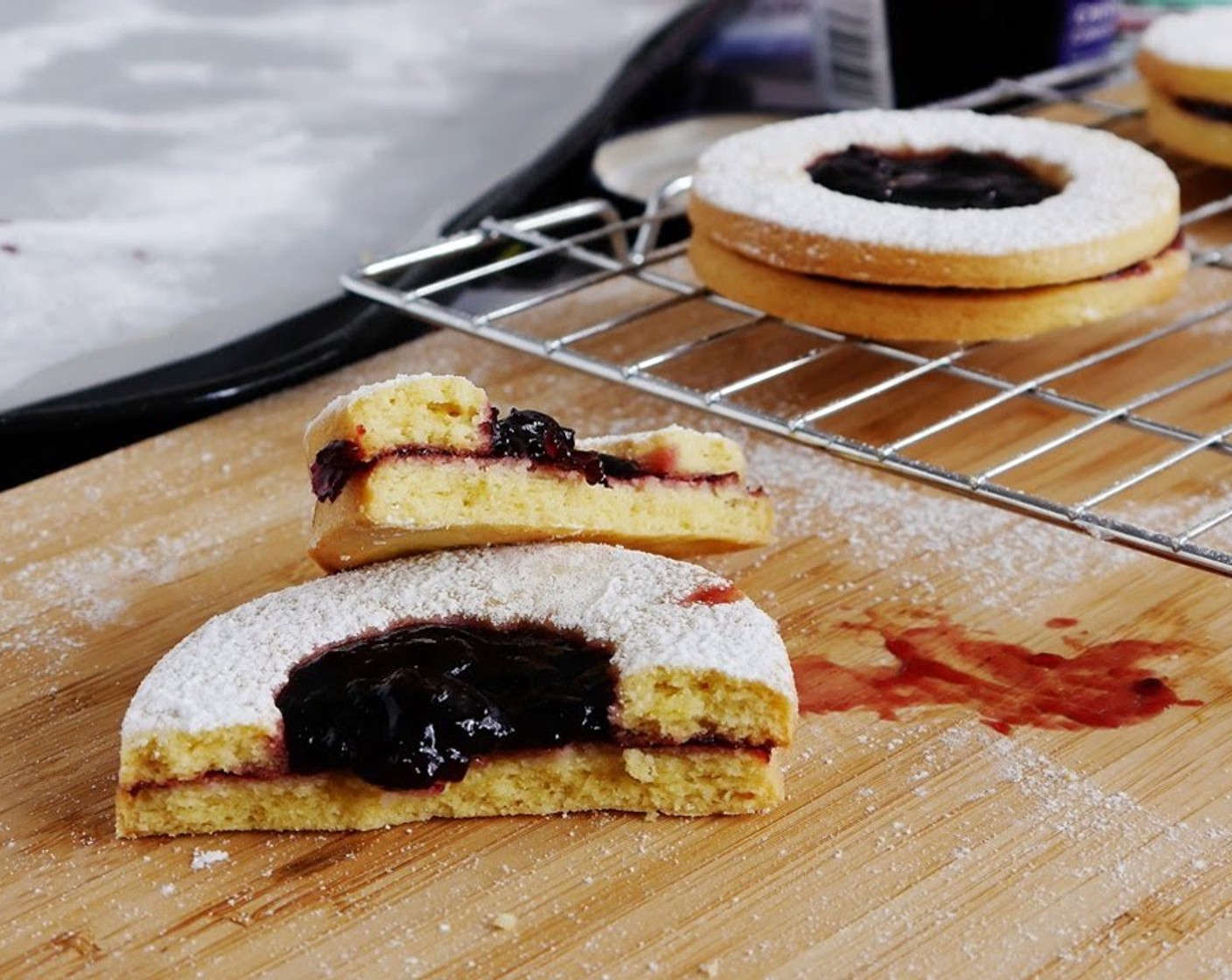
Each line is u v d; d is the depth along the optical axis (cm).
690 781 37
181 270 54
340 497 39
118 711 39
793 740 38
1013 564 42
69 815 37
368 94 66
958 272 44
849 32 60
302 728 37
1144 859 36
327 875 36
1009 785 37
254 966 35
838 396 47
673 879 36
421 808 37
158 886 36
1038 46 58
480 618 38
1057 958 35
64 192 58
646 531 40
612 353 48
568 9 75
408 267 52
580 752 37
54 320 52
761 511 40
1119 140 49
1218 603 40
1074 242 44
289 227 56
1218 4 69
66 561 43
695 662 36
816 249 45
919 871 36
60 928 35
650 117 65
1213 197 53
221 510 44
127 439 47
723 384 47
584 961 35
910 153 49
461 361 48
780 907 35
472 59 70
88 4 72
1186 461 44
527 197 54
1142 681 39
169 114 64
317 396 47
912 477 40
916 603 41
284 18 73
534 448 39
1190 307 49
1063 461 44
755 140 49
